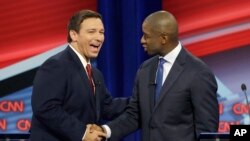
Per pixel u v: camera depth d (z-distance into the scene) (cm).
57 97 646
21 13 1105
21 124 1109
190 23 1077
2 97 1108
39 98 646
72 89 660
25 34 1105
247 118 1059
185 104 662
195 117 654
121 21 1067
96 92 692
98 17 686
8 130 1105
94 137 655
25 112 1111
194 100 653
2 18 1105
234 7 1060
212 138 495
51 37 1105
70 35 688
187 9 1075
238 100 1064
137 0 1053
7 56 1105
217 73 1070
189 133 661
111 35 1068
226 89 1068
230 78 1066
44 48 1104
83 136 646
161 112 664
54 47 1104
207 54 1073
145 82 694
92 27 672
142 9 1057
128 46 1059
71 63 670
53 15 1104
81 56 686
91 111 676
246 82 1060
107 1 1063
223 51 1066
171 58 681
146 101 681
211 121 643
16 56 1105
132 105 727
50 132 662
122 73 1074
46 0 1102
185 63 673
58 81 650
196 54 1077
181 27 1080
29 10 1105
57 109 645
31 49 1105
